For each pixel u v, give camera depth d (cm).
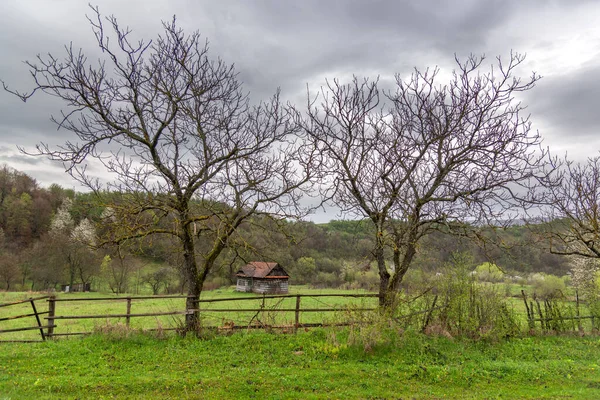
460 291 1296
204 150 1216
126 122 1154
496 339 1257
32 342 1141
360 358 1028
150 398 749
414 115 1283
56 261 5000
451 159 1227
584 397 823
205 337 1160
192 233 1234
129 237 1100
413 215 1254
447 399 795
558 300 1619
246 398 762
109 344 1083
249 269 4600
